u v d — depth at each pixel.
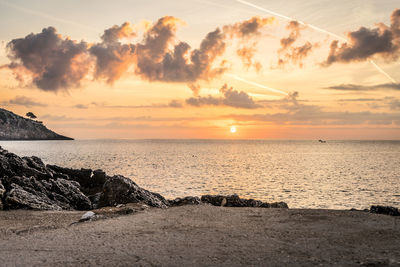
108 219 11.09
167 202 18.36
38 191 18.80
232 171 70.62
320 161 105.94
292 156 137.50
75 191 20.61
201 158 119.19
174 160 105.94
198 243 7.50
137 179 54.31
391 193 41.19
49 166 29.80
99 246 7.39
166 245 7.36
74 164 85.75
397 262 5.86
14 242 8.02
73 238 8.29
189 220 10.55
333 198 37.62
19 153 138.12
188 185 47.50
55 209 15.40
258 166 84.81
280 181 53.72
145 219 10.87
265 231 8.70
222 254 6.57
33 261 6.34
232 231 8.77
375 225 9.23
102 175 29.38
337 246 7.07
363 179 56.69
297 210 12.15
